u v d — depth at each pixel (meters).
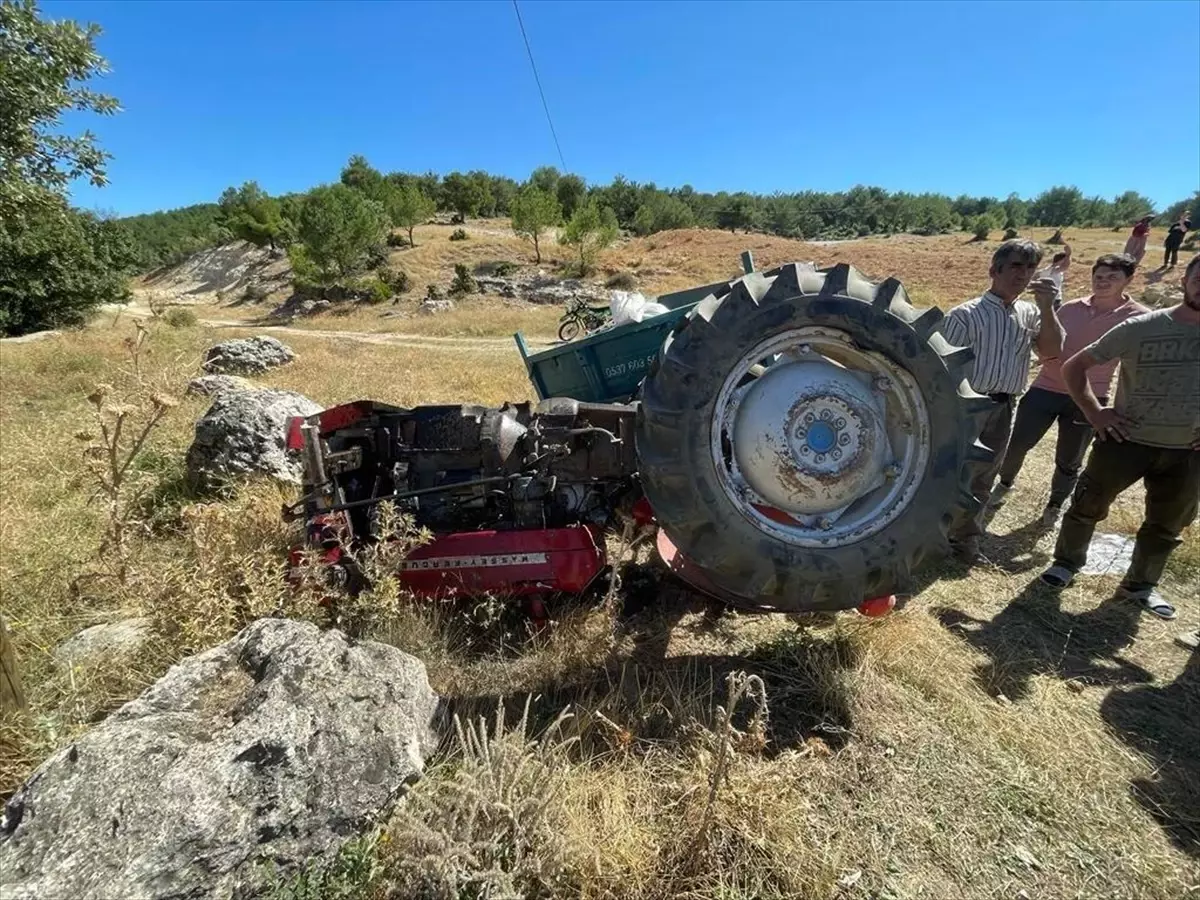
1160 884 2.04
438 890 1.74
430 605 3.23
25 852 1.68
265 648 2.40
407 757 2.12
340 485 3.52
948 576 4.14
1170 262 23.59
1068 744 2.62
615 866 1.95
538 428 3.21
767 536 2.58
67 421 7.27
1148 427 3.51
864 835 2.16
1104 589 3.98
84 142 11.05
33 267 23.36
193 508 3.57
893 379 2.58
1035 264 4.09
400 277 39.38
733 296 2.51
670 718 2.54
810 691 2.79
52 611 3.51
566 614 3.21
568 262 42.66
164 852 1.71
